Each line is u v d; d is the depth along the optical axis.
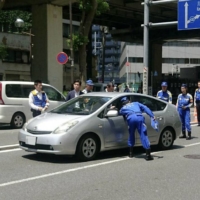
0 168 8.52
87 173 8.12
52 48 27.78
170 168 8.69
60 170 8.34
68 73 50.12
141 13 39.28
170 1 18.81
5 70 42.44
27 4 28.53
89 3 25.34
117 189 6.93
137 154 10.31
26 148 9.12
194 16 19.38
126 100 9.63
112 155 10.12
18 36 43.41
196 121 19.31
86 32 26.39
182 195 6.59
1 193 6.63
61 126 8.80
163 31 45.84
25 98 16.12
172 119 11.16
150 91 23.38
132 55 87.50
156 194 6.63
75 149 8.92
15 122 15.80
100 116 9.42
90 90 13.33
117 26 46.91
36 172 8.16
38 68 27.91
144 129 9.53
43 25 27.58
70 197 6.42
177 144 12.20
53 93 16.52
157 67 53.56
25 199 6.30
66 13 37.44
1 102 15.41
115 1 34.53
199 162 9.37
